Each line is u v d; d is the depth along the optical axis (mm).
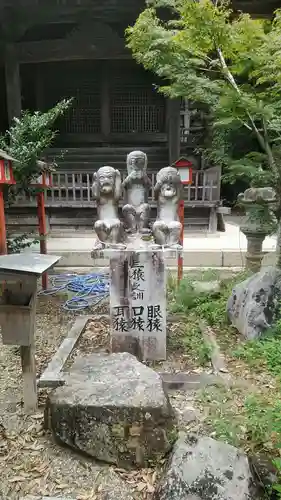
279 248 4258
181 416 2975
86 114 12867
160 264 3701
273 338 3836
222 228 10555
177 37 3982
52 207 10875
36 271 2688
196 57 4391
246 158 4648
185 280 5426
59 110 5828
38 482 2436
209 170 10211
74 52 11195
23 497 2314
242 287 4449
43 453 2656
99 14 10688
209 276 5758
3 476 2473
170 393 3301
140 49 4414
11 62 11172
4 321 2875
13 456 2629
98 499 2316
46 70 12594
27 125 5551
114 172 3770
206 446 2438
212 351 3871
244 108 3891
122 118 12867
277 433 2592
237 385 3305
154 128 12930
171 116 11297
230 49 4000
